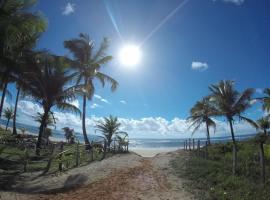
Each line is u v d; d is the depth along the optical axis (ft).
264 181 44.62
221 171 52.75
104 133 98.89
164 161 73.00
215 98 71.87
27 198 33.94
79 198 34.35
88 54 108.37
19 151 75.61
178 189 40.29
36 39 70.18
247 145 87.15
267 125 77.36
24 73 72.38
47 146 97.25
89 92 108.58
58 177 48.34
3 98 81.71
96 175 49.93
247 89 70.49
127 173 52.70
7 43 54.90
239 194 37.19
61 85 82.48
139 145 323.57
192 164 61.00
